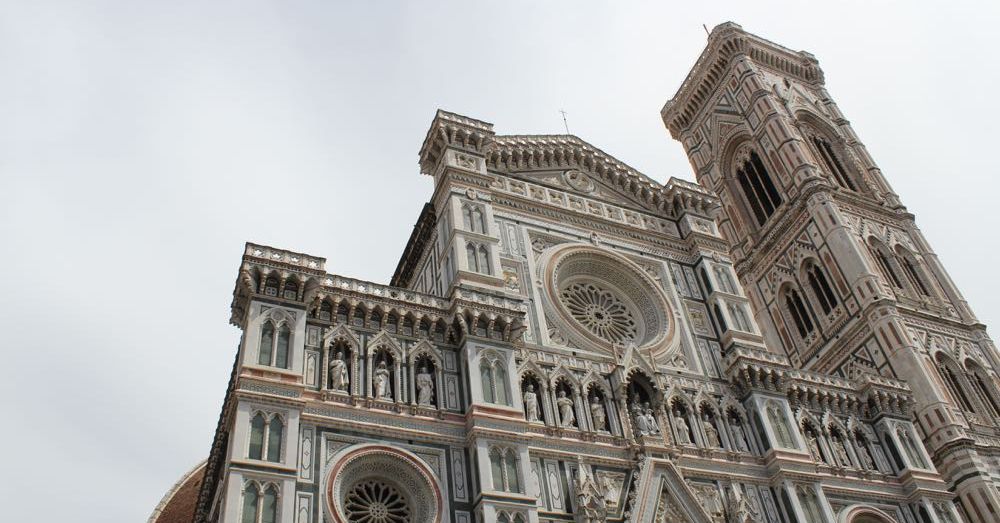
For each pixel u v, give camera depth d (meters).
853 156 84.12
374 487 37.50
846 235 70.75
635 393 47.34
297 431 35.94
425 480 37.41
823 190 74.62
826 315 71.00
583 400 45.22
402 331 42.84
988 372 66.44
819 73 93.88
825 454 50.69
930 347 65.06
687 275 57.88
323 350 39.88
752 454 47.69
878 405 55.34
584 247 54.59
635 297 54.97
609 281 55.34
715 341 54.09
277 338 38.75
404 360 41.66
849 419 54.22
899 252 74.50
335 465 36.12
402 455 37.84
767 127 82.94
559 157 60.38
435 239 52.91
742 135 86.69
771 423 49.09
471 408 40.16
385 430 38.53
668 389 48.53
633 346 48.81
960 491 56.31
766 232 79.50
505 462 39.03
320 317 41.34
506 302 45.31
